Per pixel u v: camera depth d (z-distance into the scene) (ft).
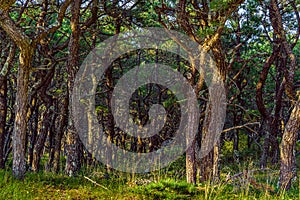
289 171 30.04
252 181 28.17
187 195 24.89
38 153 46.52
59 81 52.75
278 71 50.52
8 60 34.47
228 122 70.44
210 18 28.25
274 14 38.40
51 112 50.42
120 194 25.53
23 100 28.60
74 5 32.01
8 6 24.94
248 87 57.93
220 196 25.48
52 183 27.76
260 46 44.11
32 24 40.29
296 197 27.02
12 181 26.86
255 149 67.41
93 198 24.45
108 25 46.06
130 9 39.11
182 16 30.32
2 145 40.83
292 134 30.27
